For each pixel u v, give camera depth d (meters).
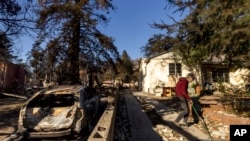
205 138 7.05
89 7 16.83
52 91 7.29
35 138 6.63
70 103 7.15
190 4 10.55
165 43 14.45
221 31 8.82
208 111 10.47
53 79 18.22
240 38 8.31
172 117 10.21
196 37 10.90
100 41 16.95
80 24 16.70
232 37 8.39
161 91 21.62
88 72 18.59
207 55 10.70
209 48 10.15
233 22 8.35
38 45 15.90
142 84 29.30
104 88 22.56
